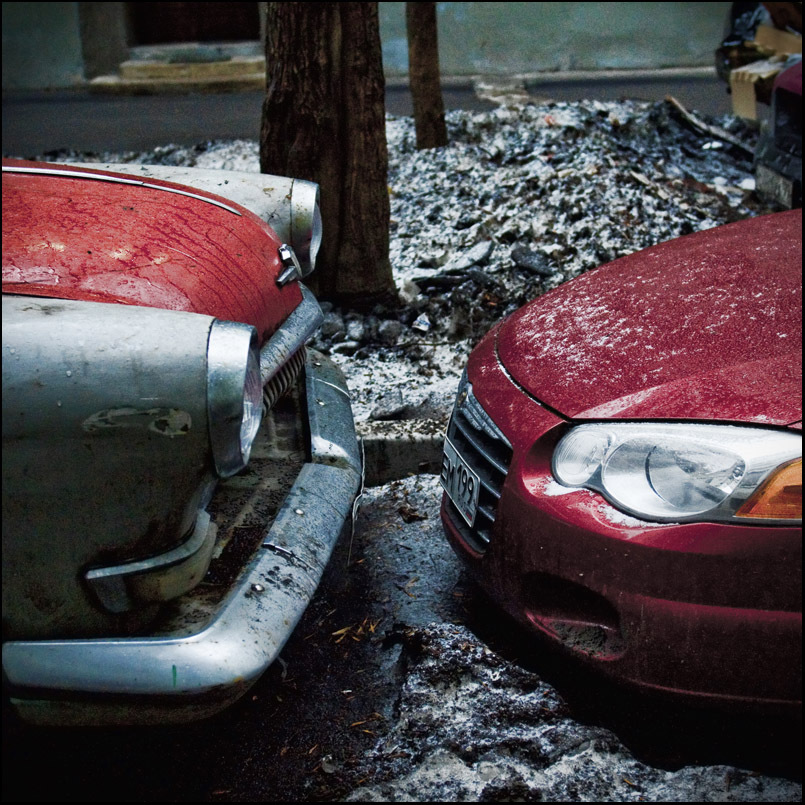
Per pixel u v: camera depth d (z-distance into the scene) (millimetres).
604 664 1944
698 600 1814
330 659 2355
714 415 1897
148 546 1749
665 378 2029
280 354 2363
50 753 2068
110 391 1648
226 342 1714
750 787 1868
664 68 12445
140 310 1788
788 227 2719
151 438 1669
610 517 1903
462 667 2211
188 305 2082
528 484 2059
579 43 12328
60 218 2225
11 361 1646
